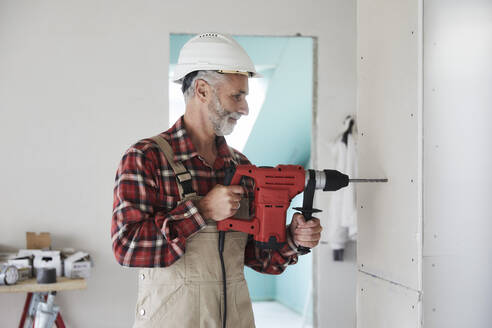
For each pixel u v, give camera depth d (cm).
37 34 372
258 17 394
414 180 152
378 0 171
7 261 319
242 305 164
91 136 375
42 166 370
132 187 151
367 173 177
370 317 176
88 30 377
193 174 164
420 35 150
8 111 368
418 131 151
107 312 373
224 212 150
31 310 309
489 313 154
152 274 156
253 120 490
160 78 382
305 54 423
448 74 153
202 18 387
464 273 153
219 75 163
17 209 367
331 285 402
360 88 182
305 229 160
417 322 150
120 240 149
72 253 346
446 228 152
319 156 402
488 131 155
